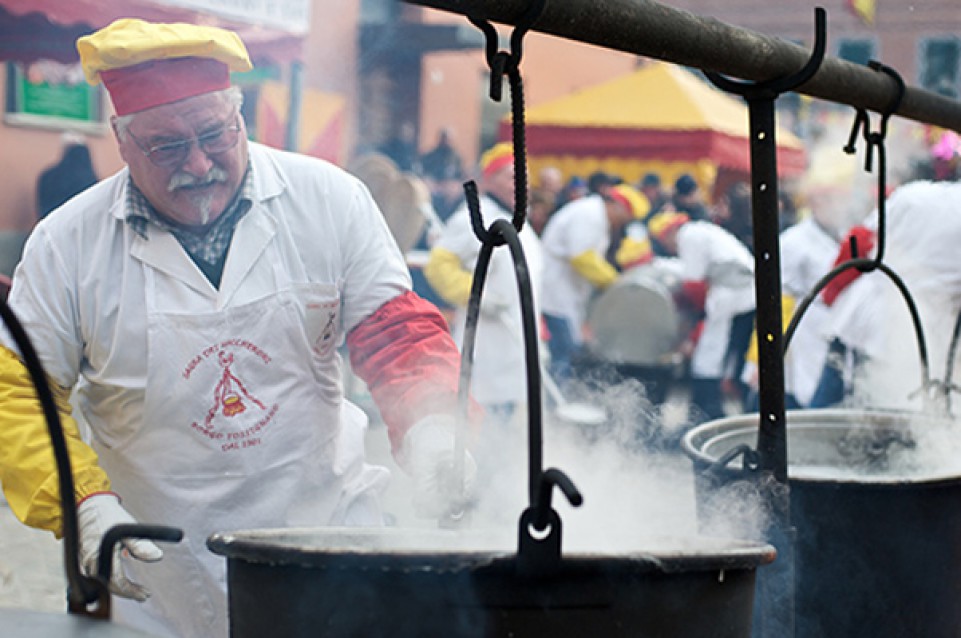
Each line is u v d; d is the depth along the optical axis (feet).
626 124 41.60
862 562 9.03
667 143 41.34
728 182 39.65
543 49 57.67
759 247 8.95
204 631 9.90
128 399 9.50
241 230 9.39
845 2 56.90
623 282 29.71
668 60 7.72
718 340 28.73
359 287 9.76
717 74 8.93
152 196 9.10
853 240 10.47
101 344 9.36
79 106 34.94
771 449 8.95
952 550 9.32
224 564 9.71
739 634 5.98
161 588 9.86
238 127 9.14
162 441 9.53
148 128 8.75
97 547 8.14
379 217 10.01
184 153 8.84
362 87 43.83
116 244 9.32
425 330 9.62
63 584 14.85
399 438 9.28
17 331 4.52
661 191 41.09
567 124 42.45
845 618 9.07
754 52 8.25
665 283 31.55
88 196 9.44
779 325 8.93
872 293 20.80
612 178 38.19
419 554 5.33
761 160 8.89
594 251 30.42
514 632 5.36
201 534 9.63
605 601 5.41
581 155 42.45
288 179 9.66
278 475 9.68
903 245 19.36
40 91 33.55
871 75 10.06
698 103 42.09
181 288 9.32
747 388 28.37
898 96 10.39
